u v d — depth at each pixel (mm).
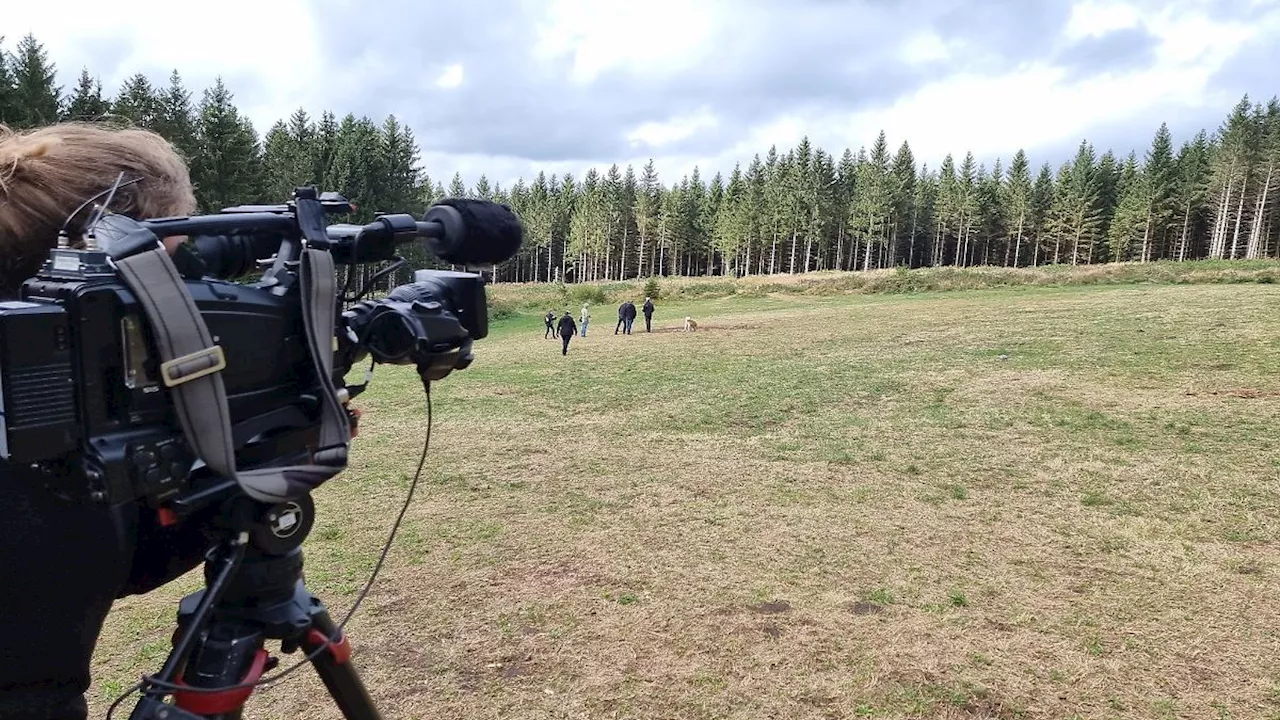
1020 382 12484
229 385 893
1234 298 23500
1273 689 3607
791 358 17703
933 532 5891
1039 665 3865
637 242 92125
